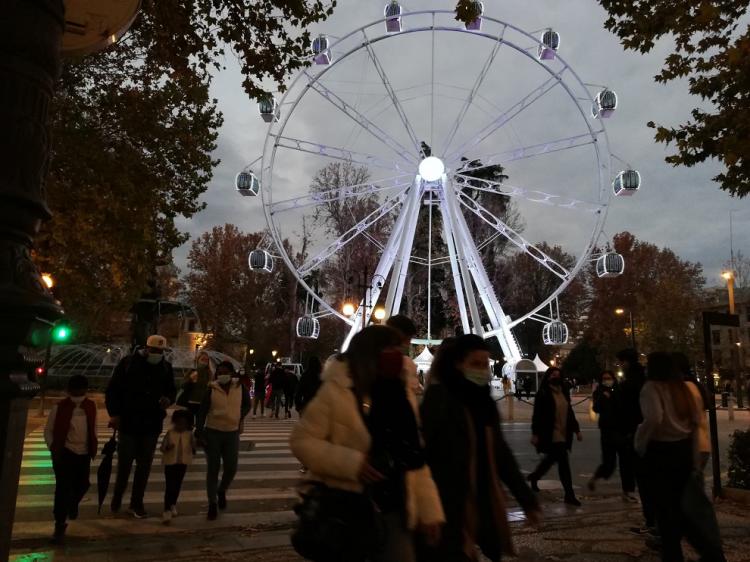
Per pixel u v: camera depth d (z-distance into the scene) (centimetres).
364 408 306
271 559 552
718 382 4941
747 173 927
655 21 905
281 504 832
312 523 288
